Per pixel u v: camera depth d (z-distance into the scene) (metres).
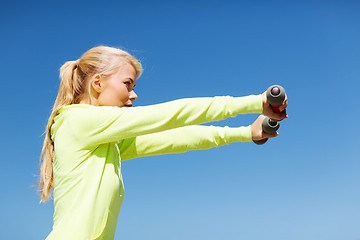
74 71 1.93
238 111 1.58
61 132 1.71
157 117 1.59
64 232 1.52
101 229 1.59
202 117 1.59
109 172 1.68
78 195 1.58
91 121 1.64
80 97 1.89
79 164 1.64
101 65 1.86
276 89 1.54
